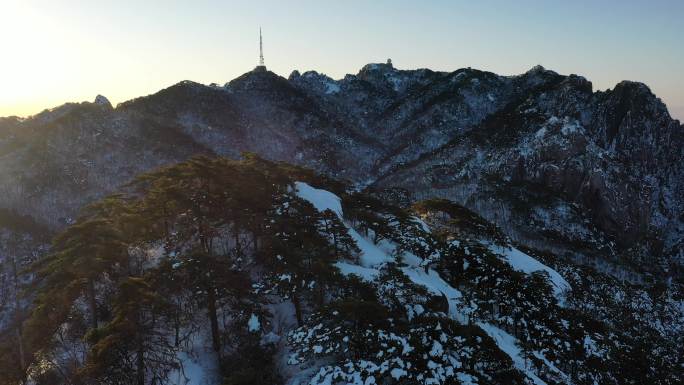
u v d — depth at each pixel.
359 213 57.41
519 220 177.00
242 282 28.89
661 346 75.38
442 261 52.22
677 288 142.00
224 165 42.94
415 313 30.45
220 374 27.47
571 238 171.88
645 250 178.00
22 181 148.88
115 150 188.25
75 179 159.62
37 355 26.62
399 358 23.64
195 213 36.94
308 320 29.05
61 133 183.12
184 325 30.17
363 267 41.66
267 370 27.31
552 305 47.41
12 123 197.50
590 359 41.59
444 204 79.75
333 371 24.34
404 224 57.09
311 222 42.00
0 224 115.31
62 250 26.23
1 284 78.00
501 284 46.94
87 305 31.95
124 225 34.06
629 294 108.06
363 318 25.98
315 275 31.42
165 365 26.25
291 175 63.69
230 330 29.42
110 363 21.55
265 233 38.78
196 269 27.42
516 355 35.91
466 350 26.55
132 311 21.47
